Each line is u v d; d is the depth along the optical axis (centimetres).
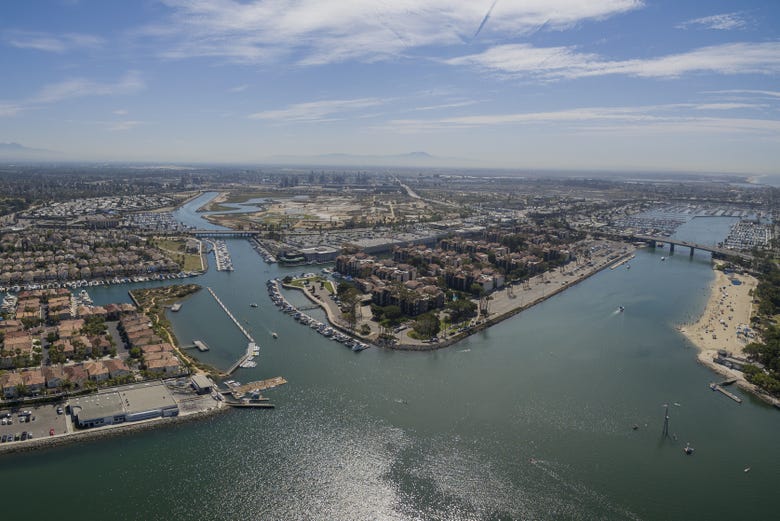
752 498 17988
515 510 17238
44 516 16350
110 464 18850
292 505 17250
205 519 16538
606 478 18862
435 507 17350
